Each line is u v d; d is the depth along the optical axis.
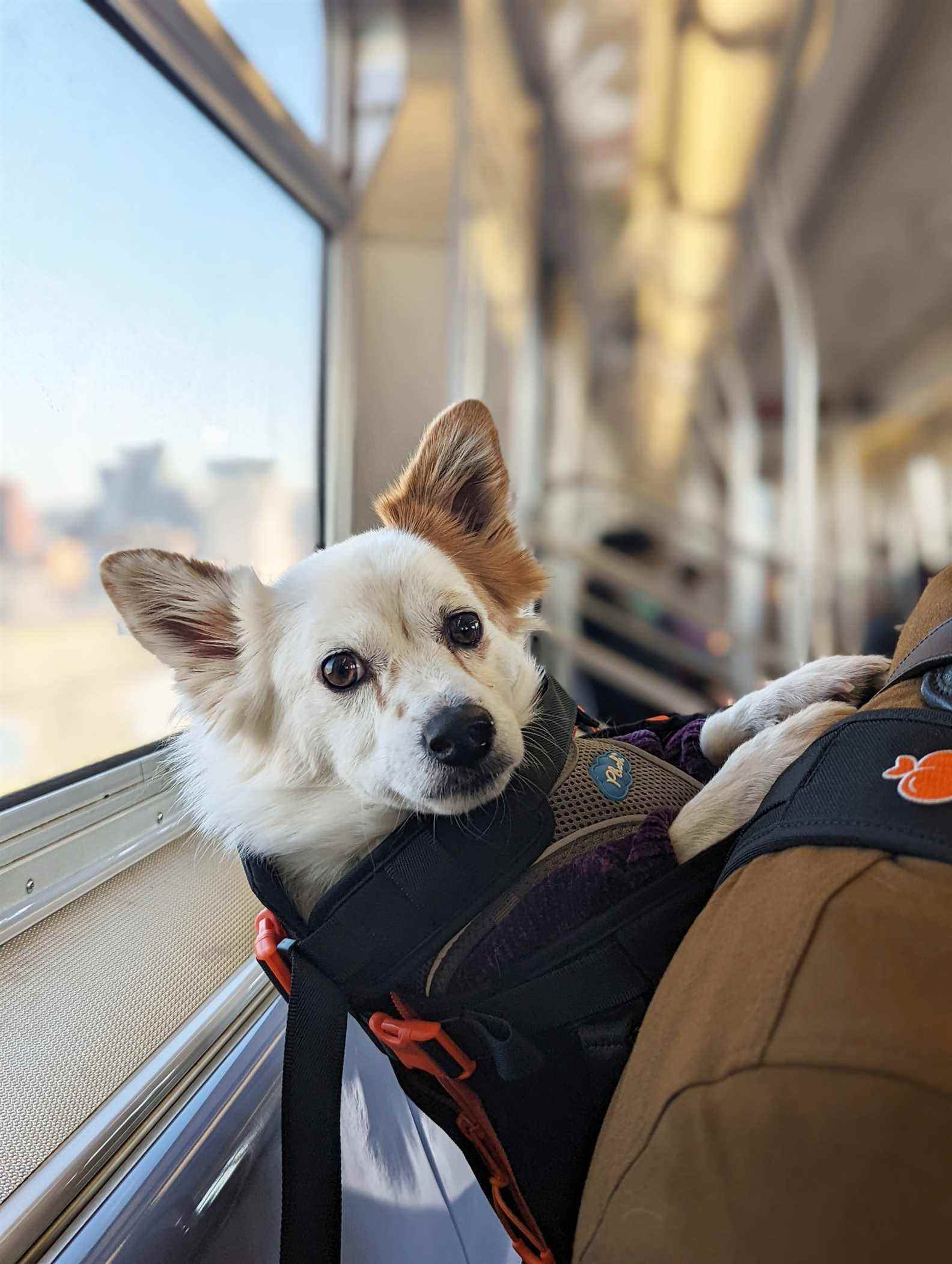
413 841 0.64
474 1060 0.63
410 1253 0.84
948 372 2.50
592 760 0.77
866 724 0.51
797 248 2.53
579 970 0.61
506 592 0.98
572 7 1.95
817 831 0.46
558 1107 0.61
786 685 0.89
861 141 2.29
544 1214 0.62
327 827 0.83
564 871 0.64
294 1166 0.62
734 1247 0.36
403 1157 0.92
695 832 0.69
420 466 1.00
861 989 0.37
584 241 2.42
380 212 1.86
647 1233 0.42
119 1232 0.62
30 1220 0.58
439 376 1.94
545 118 2.16
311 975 0.63
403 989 0.62
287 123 1.46
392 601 0.83
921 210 2.40
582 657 2.59
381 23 1.67
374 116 1.75
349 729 0.80
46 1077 0.72
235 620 0.91
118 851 1.07
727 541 2.69
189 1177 0.70
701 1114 0.40
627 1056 0.61
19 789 0.95
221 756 0.90
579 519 2.62
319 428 1.88
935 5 1.97
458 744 0.70
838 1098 0.34
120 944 0.92
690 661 2.61
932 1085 0.33
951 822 0.42
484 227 2.10
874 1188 0.32
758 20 2.05
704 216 2.49
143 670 1.17
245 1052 0.85
